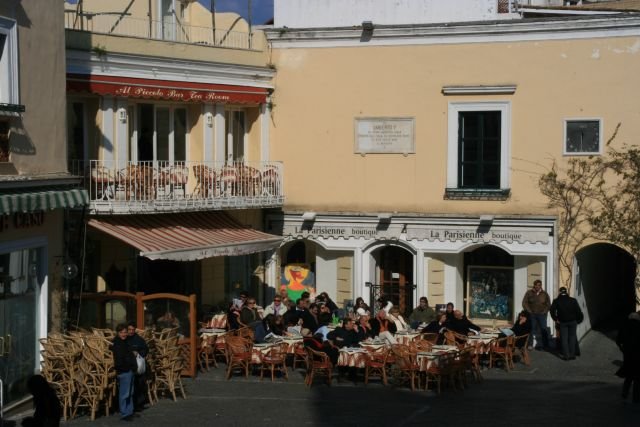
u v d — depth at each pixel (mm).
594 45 29484
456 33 30750
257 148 32594
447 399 23328
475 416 21406
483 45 30562
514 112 30391
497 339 26672
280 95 32625
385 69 31594
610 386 24859
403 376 25047
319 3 34875
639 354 22562
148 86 28031
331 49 32062
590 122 29625
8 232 21531
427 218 31297
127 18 30641
